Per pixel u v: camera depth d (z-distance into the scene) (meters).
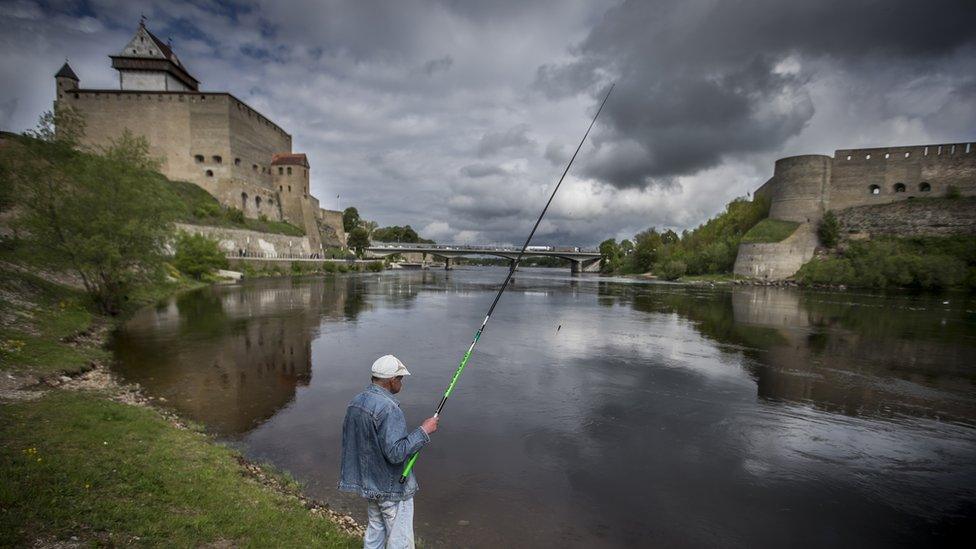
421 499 7.09
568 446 9.31
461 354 17.20
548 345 19.36
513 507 6.96
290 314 26.14
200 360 14.96
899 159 64.88
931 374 15.16
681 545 6.22
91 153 20.23
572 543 6.12
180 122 68.00
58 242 18.69
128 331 19.48
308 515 5.71
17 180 17.78
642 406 11.81
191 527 4.61
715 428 10.45
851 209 67.25
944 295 44.81
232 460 7.32
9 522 3.89
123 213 20.22
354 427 3.49
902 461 9.00
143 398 10.89
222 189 68.56
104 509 4.56
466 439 9.50
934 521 7.02
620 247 113.06
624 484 7.83
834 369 15.78
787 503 7.41
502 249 102.06
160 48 69.81
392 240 147.62
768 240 66.81
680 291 50.38
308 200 85.19
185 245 43.12
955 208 57.53
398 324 23.97
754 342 20.47
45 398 8.82
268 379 13.22
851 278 54.97
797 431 10.38
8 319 14.23
